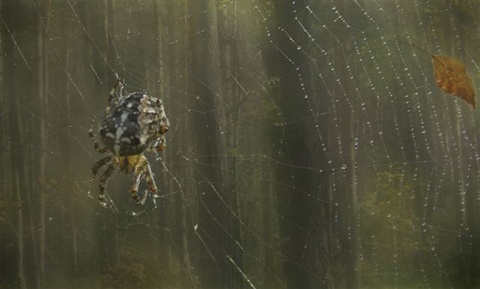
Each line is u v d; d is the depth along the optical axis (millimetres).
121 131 212
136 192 228
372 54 275
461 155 276
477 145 276
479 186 277
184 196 275
